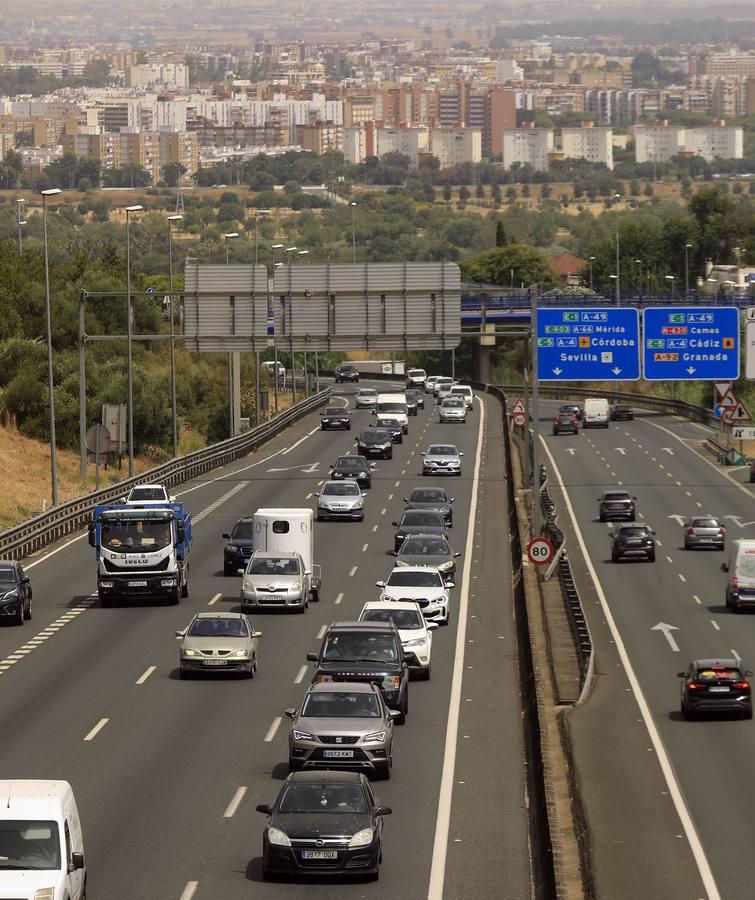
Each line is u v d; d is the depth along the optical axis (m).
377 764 90.19
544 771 82.75
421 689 119.25
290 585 150.00
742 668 112.69
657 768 97.62
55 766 92.69
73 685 117.25
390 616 124.31
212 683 118.00
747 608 159.75
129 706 109.75
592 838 82.00
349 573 175.00
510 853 76.69
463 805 85.69
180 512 160.88
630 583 179.88
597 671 130.25
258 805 78.25
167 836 78.12
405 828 81.00
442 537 175.12
